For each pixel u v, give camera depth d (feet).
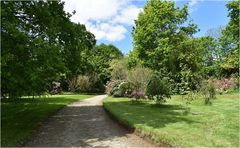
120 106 74.84
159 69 134.72
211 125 43.01
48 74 48.49
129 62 141.69
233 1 134.31
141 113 58.59
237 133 37.22
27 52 42.63
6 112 68.08
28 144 37.27
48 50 43.73
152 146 34.78
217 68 152.76
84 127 49.62
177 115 54.49
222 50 169.58
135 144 36.17
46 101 103.04
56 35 55.01
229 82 109.29
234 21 137.39
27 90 45.88
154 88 71.77
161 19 138.21
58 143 37.78
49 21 47.75
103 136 41.55
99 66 211.61
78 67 68.95
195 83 76.84
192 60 129.08
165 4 138.72
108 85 127.65
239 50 137.90
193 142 32.68
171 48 132.46
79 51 66.95
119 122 52.31
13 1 43.98
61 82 191.42
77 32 64.23
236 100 78.07
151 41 136.87
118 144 36.35
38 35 47.50
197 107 66.23
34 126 49.14
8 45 41.50
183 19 142.10
